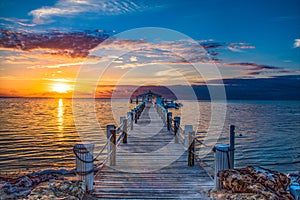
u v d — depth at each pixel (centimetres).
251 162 1788
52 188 452
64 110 7412
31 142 2173
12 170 1251
